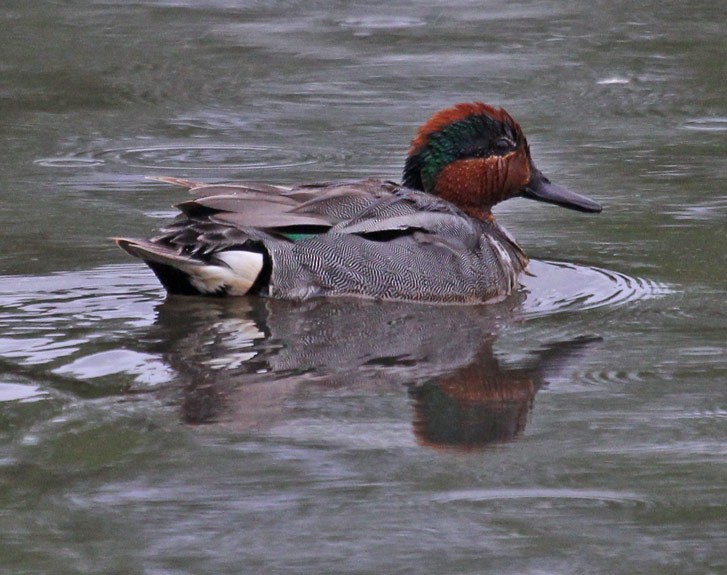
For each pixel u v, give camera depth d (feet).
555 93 68.90
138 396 33.17
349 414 32.42
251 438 30.86
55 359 35.65
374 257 41.86
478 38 79.51
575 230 49.80
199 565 25.52
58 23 82.07
